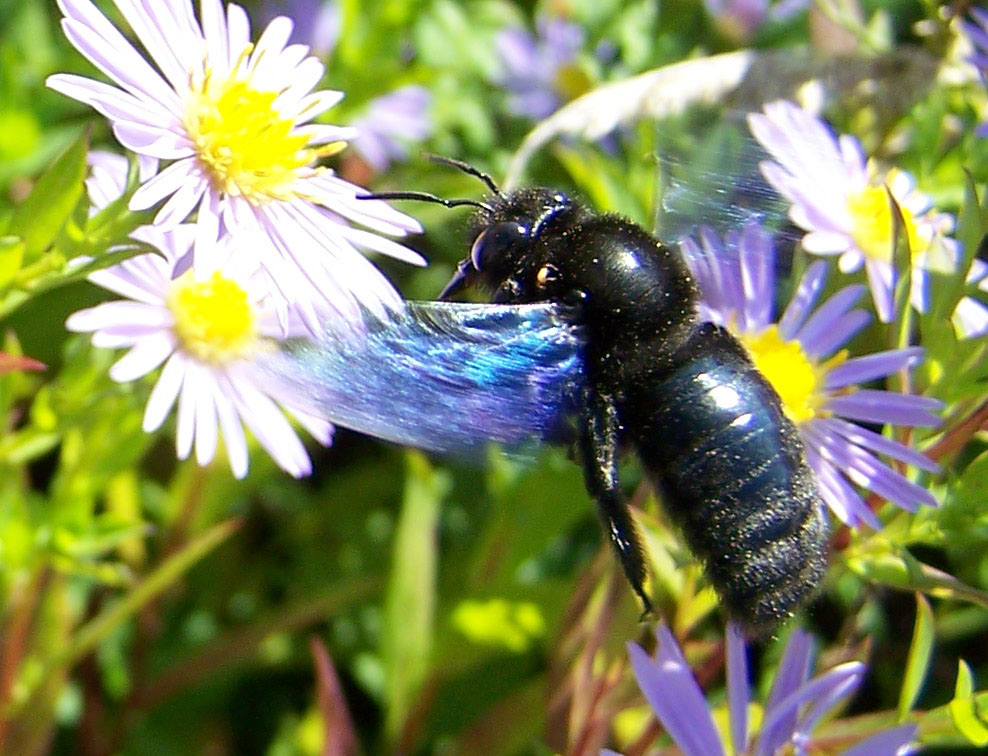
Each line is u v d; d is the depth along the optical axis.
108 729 0.10
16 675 0.08
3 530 0.08
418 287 0.11
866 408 0.07
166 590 0.10
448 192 0.10
